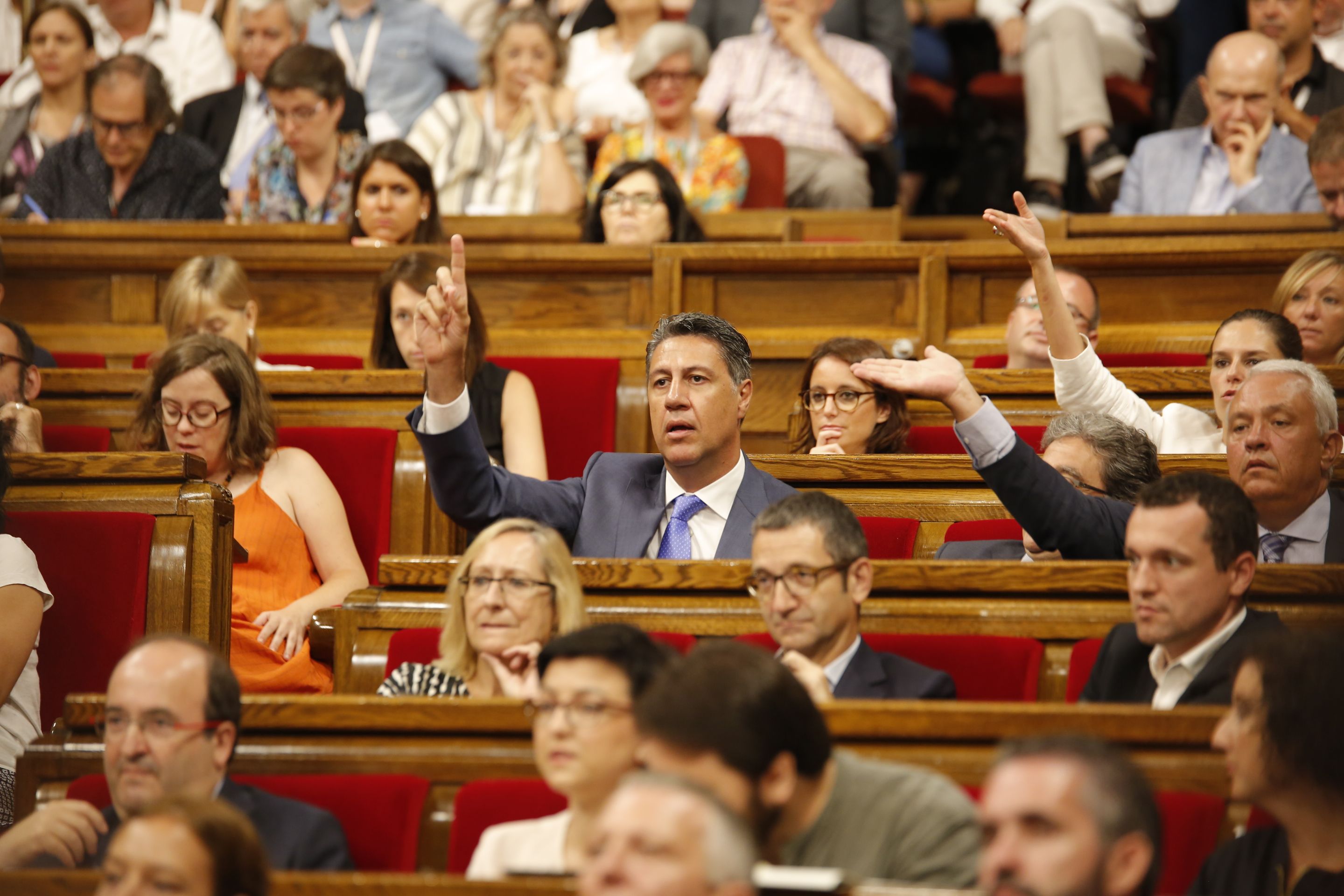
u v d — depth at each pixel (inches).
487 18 818.2
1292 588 296.5
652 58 664.4
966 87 885.2
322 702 269.6
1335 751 215.2
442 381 347.9
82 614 354.6
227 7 833.5
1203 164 640.4
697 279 550.9
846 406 437.4
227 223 599.8
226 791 254.2
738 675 205.0
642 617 319.3
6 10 818.8
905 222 692.7
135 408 478.0
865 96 728.3
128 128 644.7
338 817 257.9
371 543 428.5
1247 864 226.5
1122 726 245.4
